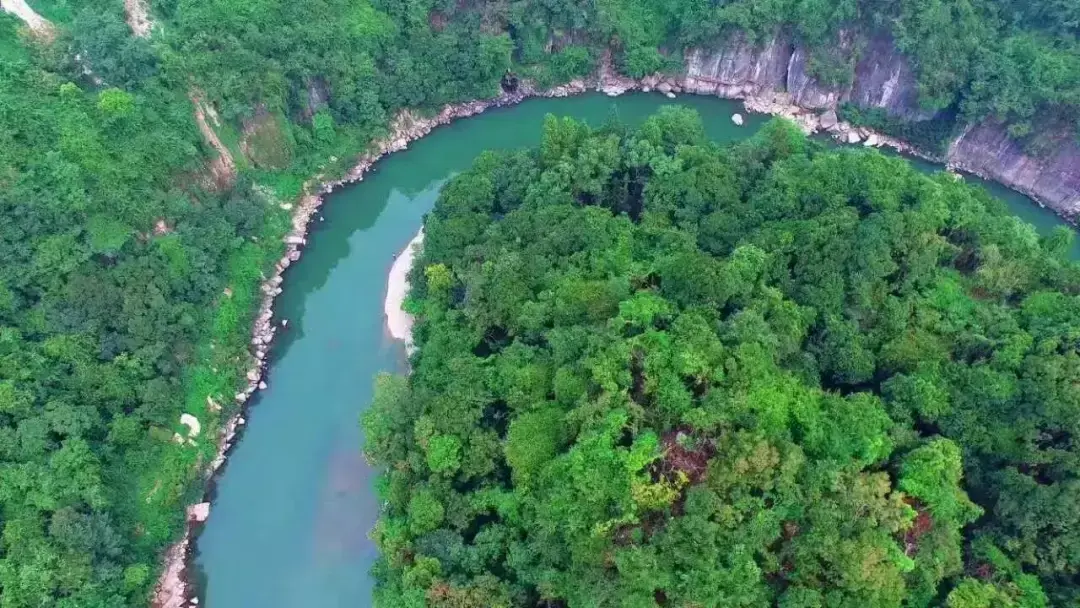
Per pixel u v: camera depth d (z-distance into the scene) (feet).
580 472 155.74
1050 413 161.58
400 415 196.85
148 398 209.67
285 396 243.81
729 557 140.56
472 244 240.12
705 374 163.73
